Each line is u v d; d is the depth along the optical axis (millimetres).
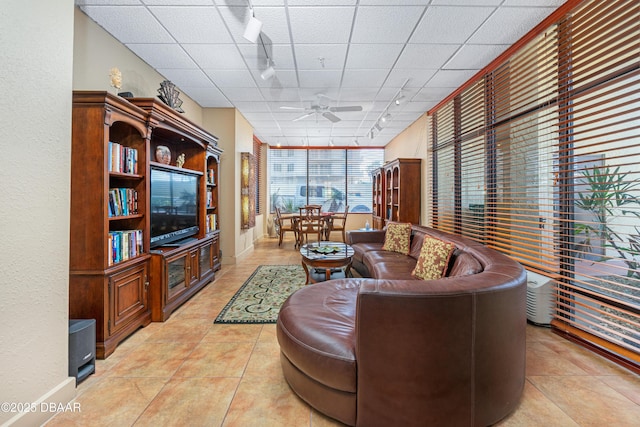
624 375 1779
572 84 2117
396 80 3641
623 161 2047
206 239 3615
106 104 2021
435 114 4660
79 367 1729
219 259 4301
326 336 1483
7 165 1255
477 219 3564
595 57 1922
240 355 2033
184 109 4164
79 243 2012
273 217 8078
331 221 7023
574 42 2213
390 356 1278
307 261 3270
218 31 2604
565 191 2299
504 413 1383
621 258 1856
